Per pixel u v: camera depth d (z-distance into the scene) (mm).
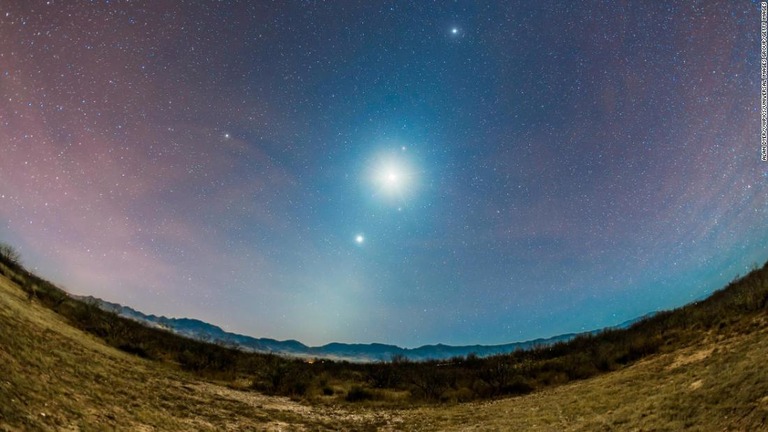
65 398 10211
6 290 19453
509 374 29688
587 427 13641
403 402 25062
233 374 27047
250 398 21312
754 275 27391
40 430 7746
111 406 11711
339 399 24953
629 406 14336
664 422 11219
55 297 25641
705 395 11664
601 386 19766
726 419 9648
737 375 11742
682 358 19422
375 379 31547
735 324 20766
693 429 9992
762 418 8633
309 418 19391
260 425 16438
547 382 26328
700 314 25938
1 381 8773
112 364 17125
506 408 21156
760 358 12305
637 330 31766
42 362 11836
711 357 17078
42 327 16516
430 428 18797
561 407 17953
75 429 8727
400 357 42812
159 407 14086
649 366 20578
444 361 41781
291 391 25453
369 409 22750
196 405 16422
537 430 15258
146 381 17047
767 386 9930
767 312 19703
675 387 14281
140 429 11016
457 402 24953
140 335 27859
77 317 24562
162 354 26156
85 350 16953
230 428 14906
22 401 8492
